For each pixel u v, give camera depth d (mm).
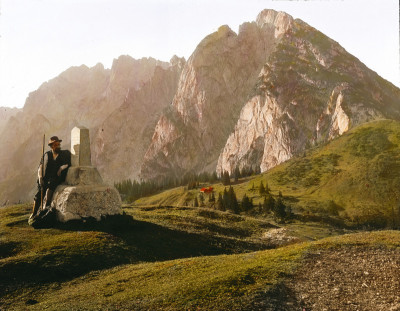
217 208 162875
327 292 17266
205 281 18672
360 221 140250
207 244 38312
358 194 169625
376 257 21547
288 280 18406
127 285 21266
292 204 167750
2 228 36125
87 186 37406
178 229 41406
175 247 34938
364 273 19484
